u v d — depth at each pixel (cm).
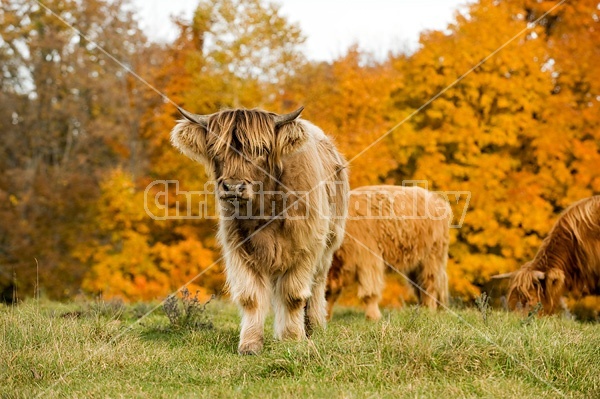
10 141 2167
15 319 616
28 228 1922
